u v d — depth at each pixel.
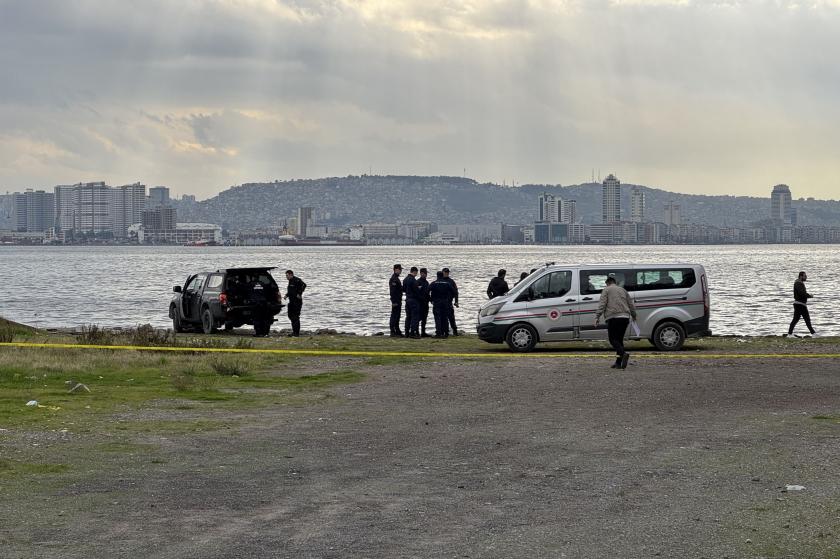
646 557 11.18
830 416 21.92
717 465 16.45
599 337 37.56
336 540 11.85
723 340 44.72
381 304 94.00
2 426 20.23
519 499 14.06
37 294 113.50
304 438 19.23
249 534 12.12
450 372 31.19
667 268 37.97
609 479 15.40
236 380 29.08
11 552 11.30
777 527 12.48
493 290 46.34
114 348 38.56
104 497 14.12
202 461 16.88
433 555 11.23
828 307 84.38
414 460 17.02
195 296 50.75
